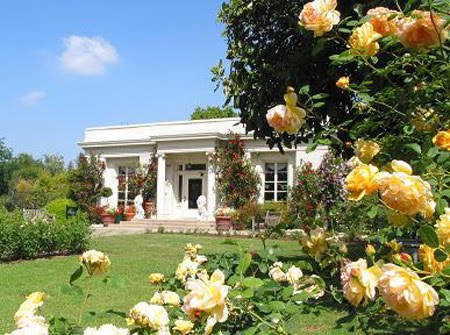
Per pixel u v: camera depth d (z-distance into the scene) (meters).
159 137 25.36
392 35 1.95
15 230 12.22
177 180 26.78
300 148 22.55
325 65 5.67
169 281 2.49
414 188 1.25
